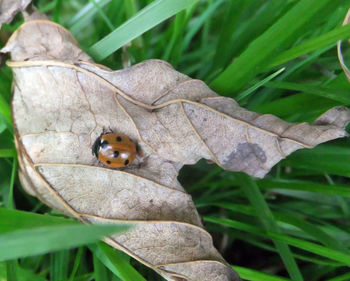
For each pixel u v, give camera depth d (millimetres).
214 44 114
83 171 81
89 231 58
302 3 80
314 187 92
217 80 88
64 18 123
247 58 85
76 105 83
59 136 81
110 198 81
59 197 80
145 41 103
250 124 83
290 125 83
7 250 58
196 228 82
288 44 83
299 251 99
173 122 84
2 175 97
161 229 81
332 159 92
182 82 84
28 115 82
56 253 88
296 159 95
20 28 82
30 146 81
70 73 82
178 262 80
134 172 82
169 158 84
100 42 86
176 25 97
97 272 83
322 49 90
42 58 81
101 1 102
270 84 91
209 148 84
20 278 82
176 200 83
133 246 80
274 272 103
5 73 93
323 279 99
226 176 104
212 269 80
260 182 97
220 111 84
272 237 88
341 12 90
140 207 81
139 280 78
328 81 94
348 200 99
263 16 97
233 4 97
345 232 96
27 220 74
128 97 83
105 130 82
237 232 101
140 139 83
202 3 122
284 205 103
